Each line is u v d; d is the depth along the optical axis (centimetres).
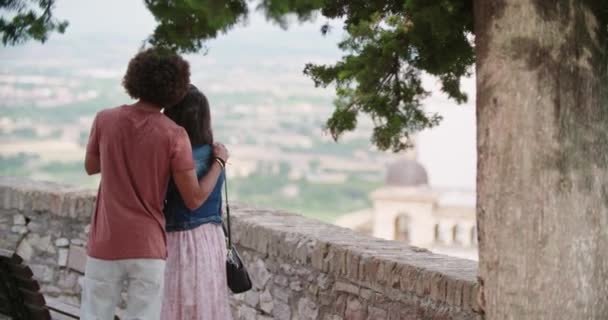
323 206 7569
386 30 575
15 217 746
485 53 414
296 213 660
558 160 403
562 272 407
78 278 716
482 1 415
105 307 460
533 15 401
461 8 489
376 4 547
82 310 466
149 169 451
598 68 410
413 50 562
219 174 486
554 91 402
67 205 713
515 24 403
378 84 596
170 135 453
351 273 543
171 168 456
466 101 615
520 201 407
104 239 454
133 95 458
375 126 619
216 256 491
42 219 734
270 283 610
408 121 616
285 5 373
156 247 454
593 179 409
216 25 382
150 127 452
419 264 511
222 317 491
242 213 652
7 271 522
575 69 403
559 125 402
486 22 413
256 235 615
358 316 543
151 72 452
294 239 584
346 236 582
